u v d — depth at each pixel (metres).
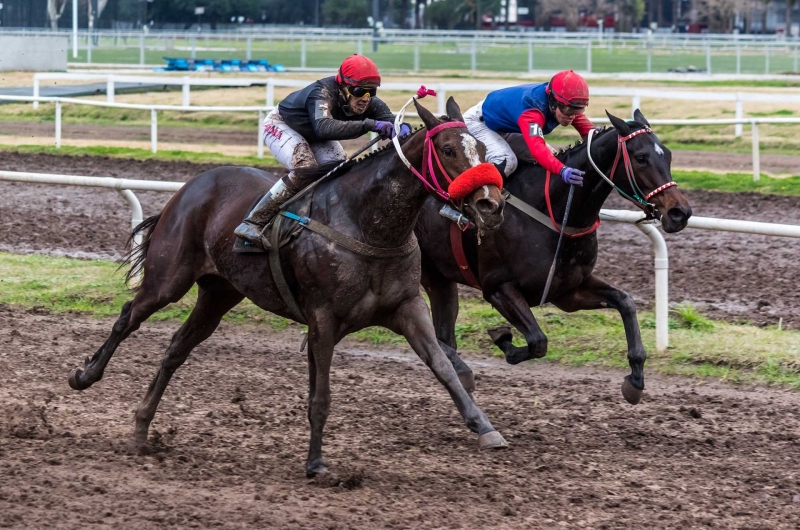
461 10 95.25
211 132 31.78
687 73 46.00
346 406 9.56
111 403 9.51
